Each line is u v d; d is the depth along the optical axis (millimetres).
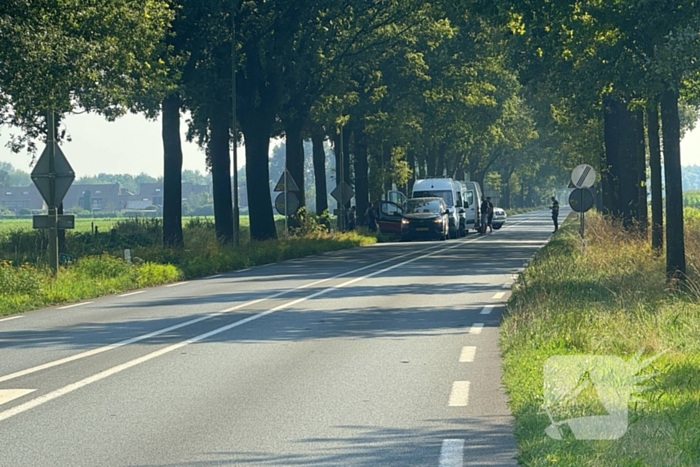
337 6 75250
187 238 90500
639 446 12797
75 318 33906
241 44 73500
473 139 145625
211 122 78938
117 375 21000
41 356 24203
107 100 57562
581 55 41031
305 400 17875
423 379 19953
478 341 25656
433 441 14422
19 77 45781
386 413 16594
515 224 163625
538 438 13703
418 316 32000
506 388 18516
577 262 48938
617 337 22953
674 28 33719
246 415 16578
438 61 105312
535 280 38875
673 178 37125
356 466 12984
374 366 21766
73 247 72938
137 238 82562
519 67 68438
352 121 108062
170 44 65000
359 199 118562
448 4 44344
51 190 46062
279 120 100750
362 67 91500
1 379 20625
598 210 155750
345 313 33312
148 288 48281
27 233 80750
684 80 35469
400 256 71938
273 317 32406
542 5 38188
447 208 109562
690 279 35781
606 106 65375
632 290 33750
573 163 124312
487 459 13250
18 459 13586
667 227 37281
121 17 49031
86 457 13664
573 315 26078
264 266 64188
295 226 95812
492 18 40844
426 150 145750
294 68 77562
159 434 15133
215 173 79500
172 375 20922
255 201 82000
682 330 24531
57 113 57094
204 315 33438
